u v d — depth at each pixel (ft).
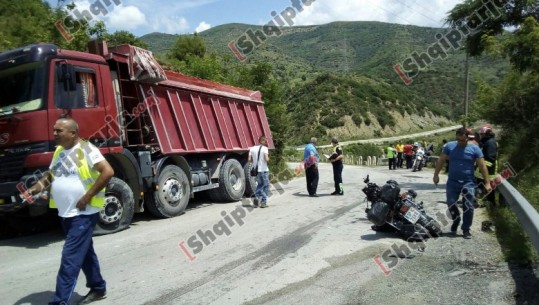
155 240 25.55
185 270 19.66
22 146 24.75
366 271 18.97
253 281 17.95
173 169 33.76
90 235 15.29
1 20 55.72
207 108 40.19
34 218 30.14
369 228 27.07
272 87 76.89
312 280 17.93
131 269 20.02
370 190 25.93
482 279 17.56
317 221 29.53
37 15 63.10
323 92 269.23
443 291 16.44
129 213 28.73
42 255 23.57
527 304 14.96
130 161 29.63
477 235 24.72
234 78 77.20
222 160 41.27
